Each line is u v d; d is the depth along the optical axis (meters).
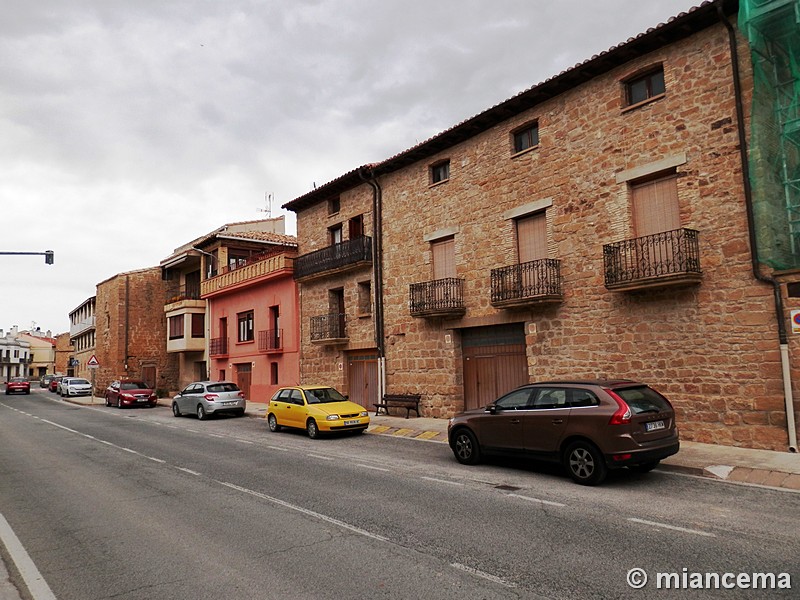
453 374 16.42
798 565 4.86
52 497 8.18
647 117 12.12
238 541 5.85
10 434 17.23
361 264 19.72
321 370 22.09
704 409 10.82
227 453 12.28
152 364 37.09
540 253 14.45
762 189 10.23
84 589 4.63
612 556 5.14
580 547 5.41
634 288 11.64
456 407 16.30
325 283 22.17
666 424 8.24
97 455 12.37
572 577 4.66
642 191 12.31
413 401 17.16
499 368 15.48
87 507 7.52
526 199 14.62
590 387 8.43
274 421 16.44
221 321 30.41
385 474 9.38
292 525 6.41
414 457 11.12
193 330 32.22
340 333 21.11
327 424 14.35
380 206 19.47
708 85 11.17
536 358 14.09
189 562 5.24
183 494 8.20
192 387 22.38
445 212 17.00
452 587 4.49
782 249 10.16
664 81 11.98
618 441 7.78
